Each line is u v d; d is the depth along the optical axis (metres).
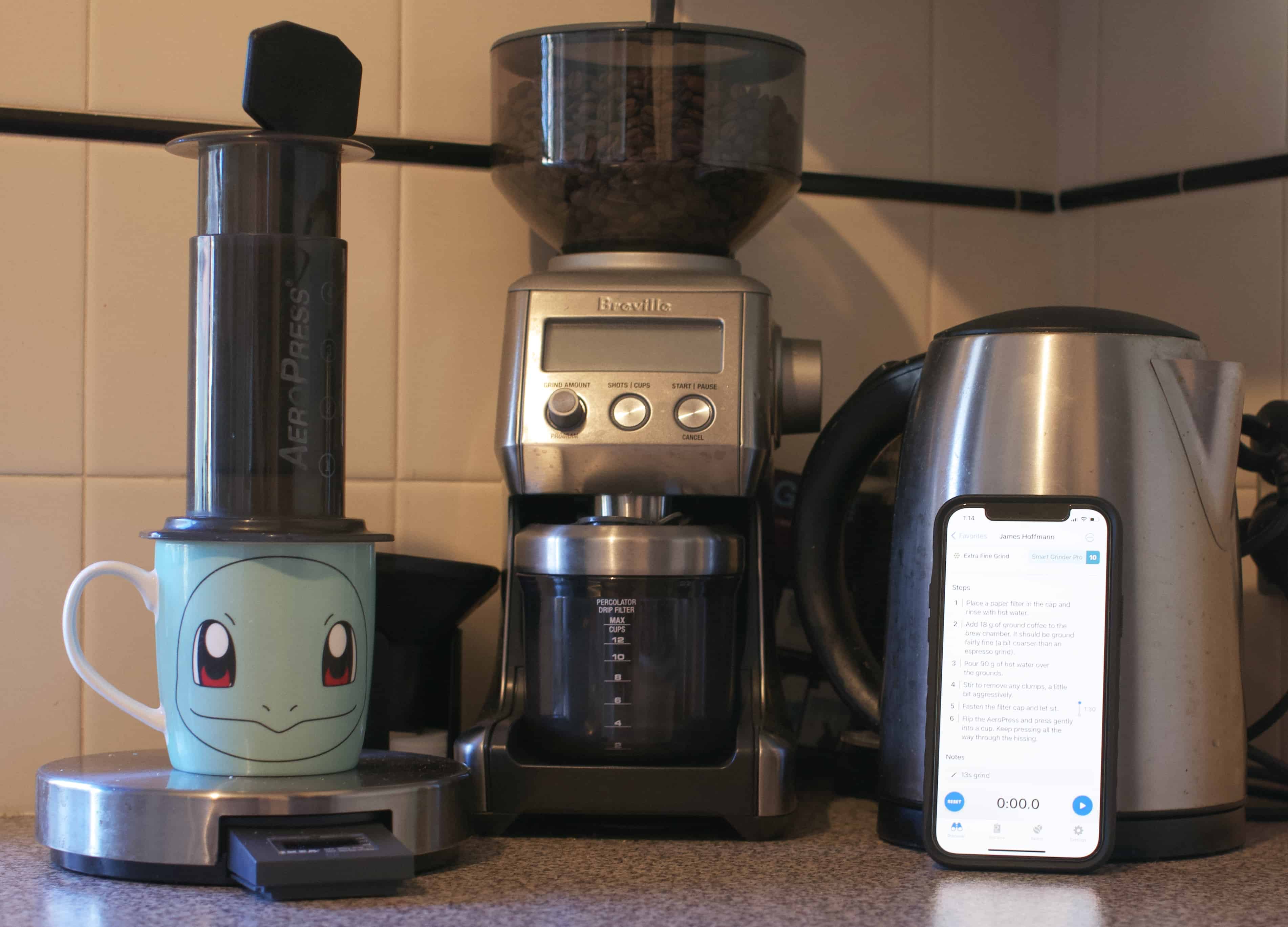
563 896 0.57
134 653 0.83
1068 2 1.04
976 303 1.03
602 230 0.75
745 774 0.68
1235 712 0.67
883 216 1.00
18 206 0.81
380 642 0.78
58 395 0.82
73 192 0.82
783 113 0.76
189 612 0.61
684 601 0.69
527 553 0.69
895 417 0.74
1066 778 0.62
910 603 0.67
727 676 0.71
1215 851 0.65
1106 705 0.62
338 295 0.64
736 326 0.71
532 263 0.90
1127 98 0.99
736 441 0.69
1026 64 1.04
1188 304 0.93
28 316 0.81
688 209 0.74
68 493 0.82
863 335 0.99
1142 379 0.64
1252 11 0.88
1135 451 0.64
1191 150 0.93
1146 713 0.63
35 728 0.81
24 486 0.81
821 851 0.66
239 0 0.85
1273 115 0.87
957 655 0.64
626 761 0.68
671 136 0.72
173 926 0.52
